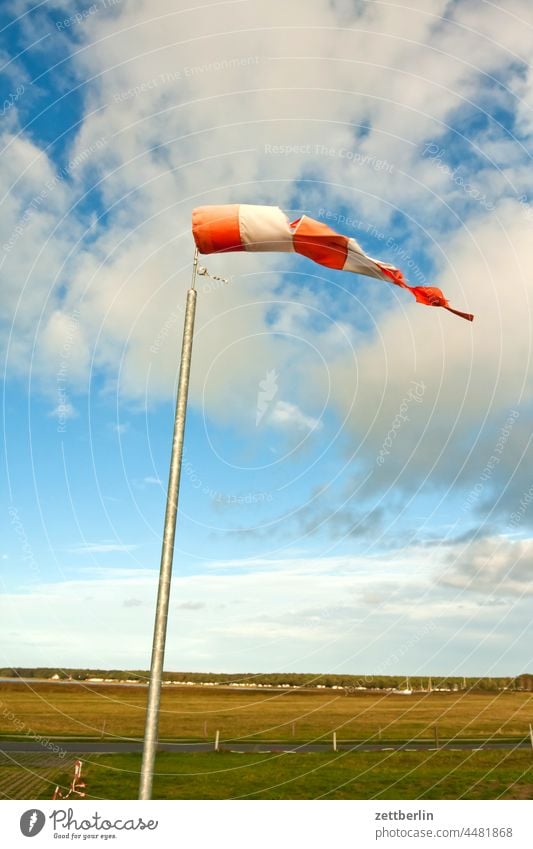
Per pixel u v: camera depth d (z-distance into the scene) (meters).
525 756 22.55
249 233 7.15
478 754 23.42
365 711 48.53
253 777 18.56
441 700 56.53
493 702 54.66
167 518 5.78
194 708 48.66
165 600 5.61
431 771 19.73
